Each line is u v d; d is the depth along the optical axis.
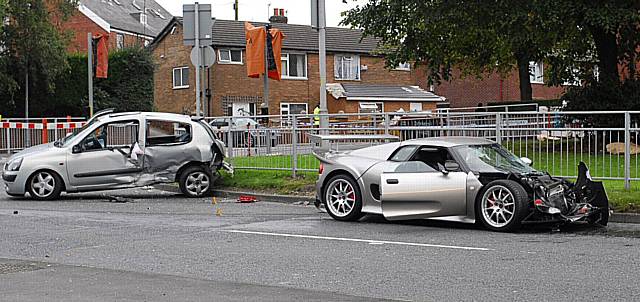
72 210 14.73
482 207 11.73
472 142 12.52
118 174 16.59
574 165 14.70
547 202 11.39
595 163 14.51
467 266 8.88
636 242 10.58
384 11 24.23
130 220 13.25
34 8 40.75
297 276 8.46
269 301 7.29
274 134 18.05
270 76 33.47
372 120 17.77
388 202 12.33
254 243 10.73
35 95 41.41
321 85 17.81
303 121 17.91
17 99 41.28
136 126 16.83
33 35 40.06
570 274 8.34
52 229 12.20
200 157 17.06
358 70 51.72
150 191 18.53
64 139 17.12
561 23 21.64
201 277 8.48
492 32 23.83
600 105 23.41
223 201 16.41
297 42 49.69
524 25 21.45
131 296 7.55
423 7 21.61
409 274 8.47
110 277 8.48
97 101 41.19
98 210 14.73
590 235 11.27
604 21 20.30
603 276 8.21
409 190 12.17
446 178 11.98
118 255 9.89
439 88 54.53
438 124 20.59
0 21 37.34
